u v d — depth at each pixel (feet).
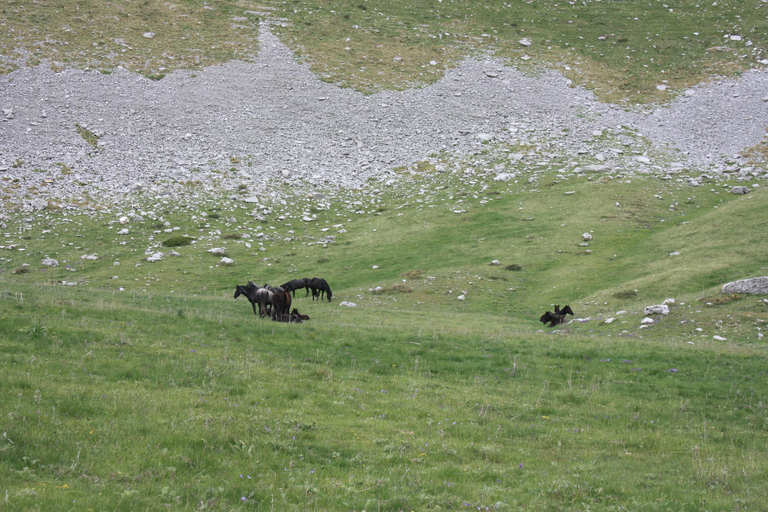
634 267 135.54
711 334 86.22
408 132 249.14
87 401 36.17
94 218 178.50
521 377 62.39
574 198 193.16
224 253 159.84
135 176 204.23
